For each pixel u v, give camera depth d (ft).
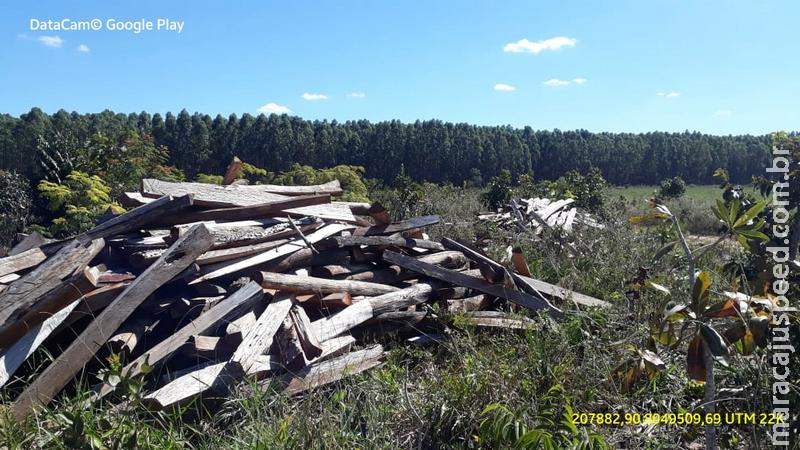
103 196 32.89
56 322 12.12
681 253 26.37
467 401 12.33
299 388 12.62
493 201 52.24
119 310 12.13
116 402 11.44
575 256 26.71
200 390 11.53
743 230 10.94
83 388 12.02
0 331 11.59
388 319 16.40
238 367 11.95
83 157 37.47
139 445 10.01
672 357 14.88
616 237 30.35
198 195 17.24
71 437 9.27
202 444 10.95
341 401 12.12
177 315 13.57
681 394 13.70
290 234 16.93
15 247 17.35
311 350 13.20
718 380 13.28
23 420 10.53
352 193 48.42
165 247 15.12
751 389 12.31
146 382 11.32
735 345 10.95
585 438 10.81
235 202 17.70
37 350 12.61
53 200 32.24
